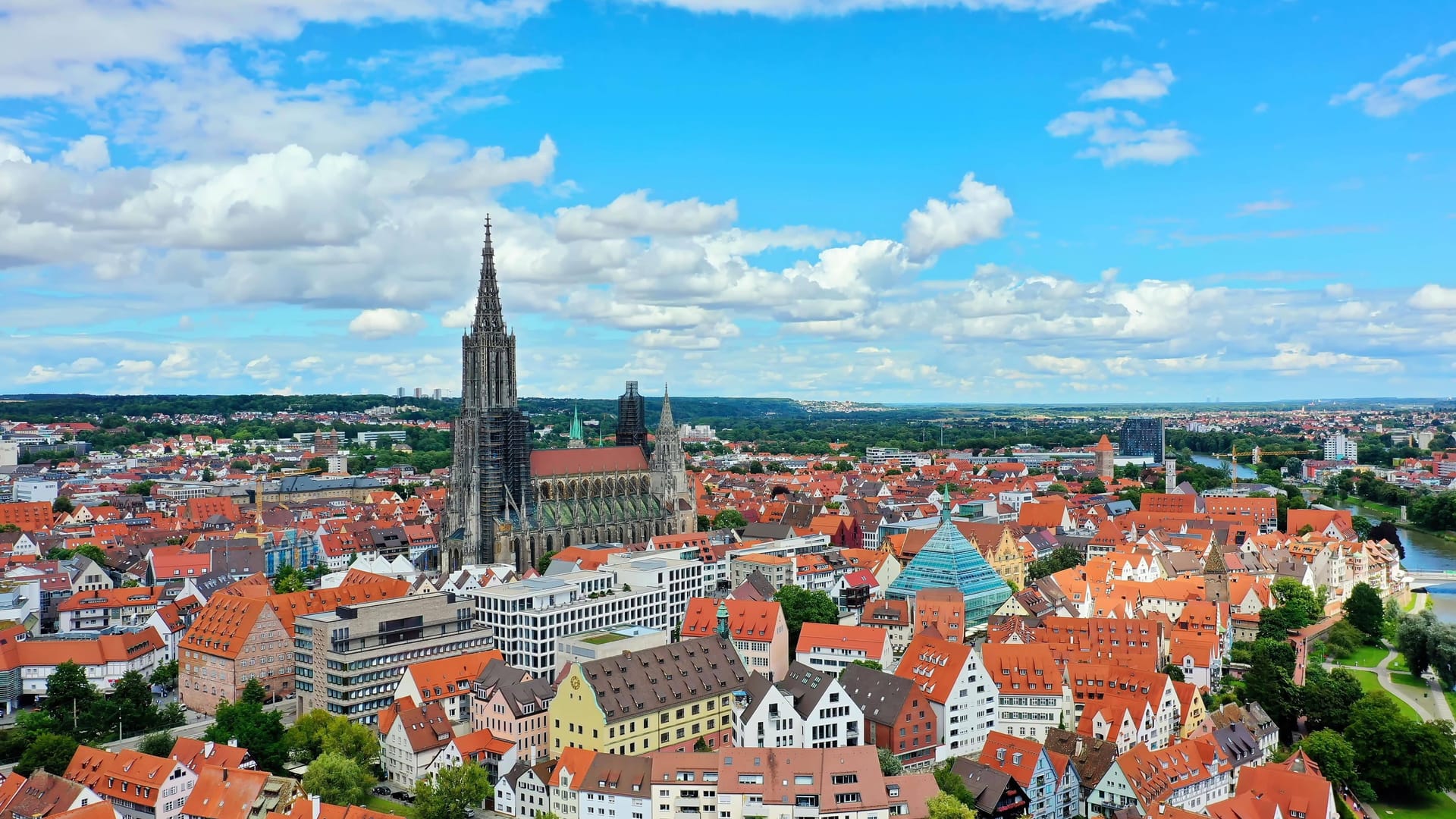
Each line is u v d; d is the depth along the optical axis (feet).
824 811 650.84
